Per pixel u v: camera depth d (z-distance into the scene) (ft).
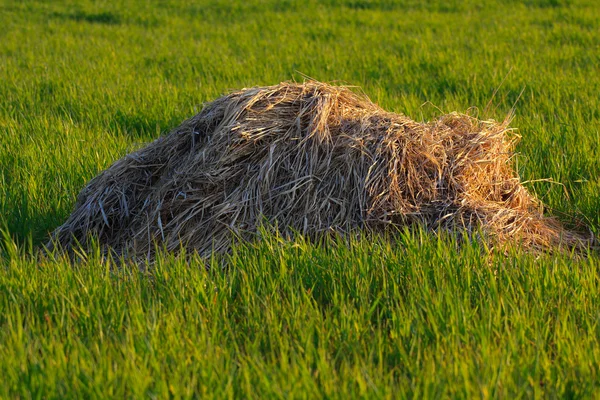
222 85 60.49
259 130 32.30
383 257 27.86
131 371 20.16
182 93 56.70
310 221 30.68
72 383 19.95
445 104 53.62
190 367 20.68
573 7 109.09
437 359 20.97
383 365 21.59
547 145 42.34
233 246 29.17
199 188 32.12
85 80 63.31
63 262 28.32
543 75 61.87
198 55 75.82
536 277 26.22
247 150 32.04
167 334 22.65
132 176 33.94
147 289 26.13
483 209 31.30
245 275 26.63
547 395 19.80
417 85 61.05
